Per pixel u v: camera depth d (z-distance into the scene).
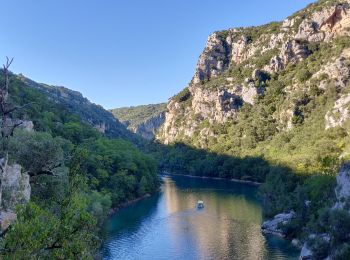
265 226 76.56
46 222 18.83
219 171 186.25
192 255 61.41
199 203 102.31
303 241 63.44
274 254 60.97
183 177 194.25
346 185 65.44
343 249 47.81
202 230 77.38
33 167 40.72
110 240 70.56
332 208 62.62
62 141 71.94
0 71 79.00
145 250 64.38
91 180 98.25
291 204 83.06
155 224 83.38
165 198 119.56
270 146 180.50
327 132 145.00
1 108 19.03
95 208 66.44
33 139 47.69
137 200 115.88
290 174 102.25
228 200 113.44
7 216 27.12
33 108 121.31
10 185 32.06
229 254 61.53
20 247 17.03
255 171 164.50
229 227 79.44
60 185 38.75
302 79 198.62
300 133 168.75
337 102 156.50
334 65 178.62
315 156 116.56
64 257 18.70
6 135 19.41
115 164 120.00
